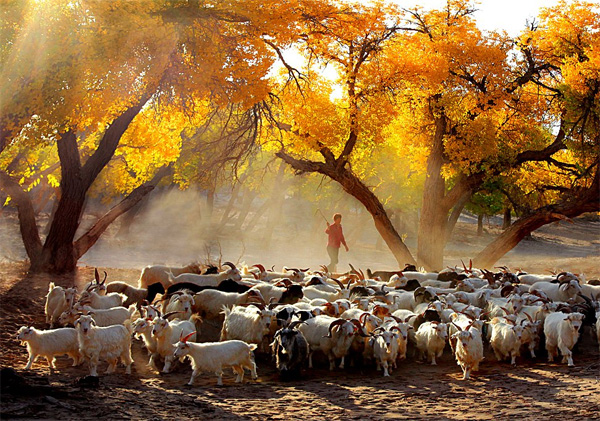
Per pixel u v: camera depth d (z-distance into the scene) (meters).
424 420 9.53
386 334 12.70
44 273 22.53
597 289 19.05
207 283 17.89
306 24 22.06
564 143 28.88
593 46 27.31
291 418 9.58
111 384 11.20
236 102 18.52
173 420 9.12
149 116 27.19
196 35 16.77
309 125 25.78
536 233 69.81
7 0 13.42
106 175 36.06
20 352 13.22
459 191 29.39
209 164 27.00
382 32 26.03
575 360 13.95
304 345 12.56
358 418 9.63
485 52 27.59
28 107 13.56
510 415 9.80
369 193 28.59
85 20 14.48
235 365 12.02
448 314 15.05
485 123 27.45
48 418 8.76
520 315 15.17
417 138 30.03
